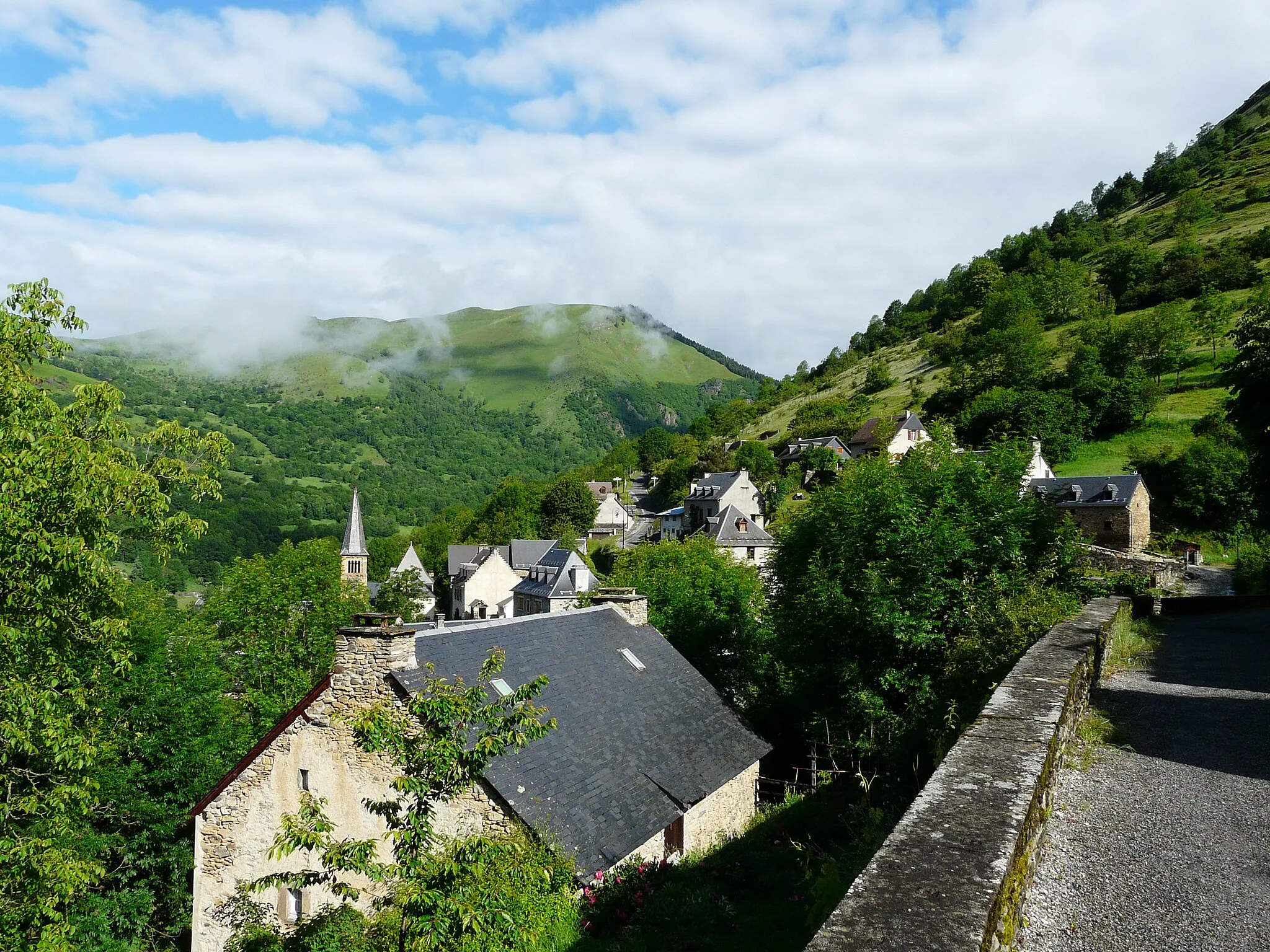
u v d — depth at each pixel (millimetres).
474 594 85875
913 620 19172
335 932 12539
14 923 13820
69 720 14859
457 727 8555
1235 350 89125
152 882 22609
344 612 34094
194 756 22812
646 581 33562
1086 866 6098
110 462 15391
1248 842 6613
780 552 25953
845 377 172750
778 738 25094
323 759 15266
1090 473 73188
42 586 14031
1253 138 181500
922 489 22172
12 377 14828
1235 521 61781
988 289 169375
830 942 3365
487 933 8125
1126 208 191875
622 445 192375
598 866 13250
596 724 16969
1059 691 8688
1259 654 17219
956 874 4059
